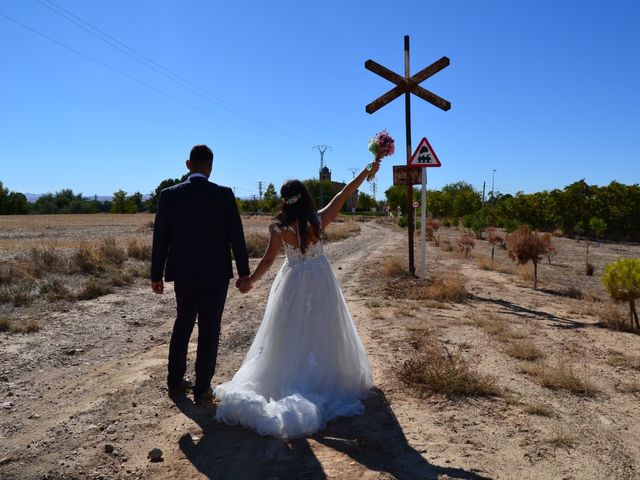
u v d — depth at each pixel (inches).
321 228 159.6
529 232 505.0
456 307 338.3
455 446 132.4
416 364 187.3
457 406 160.1
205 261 159.5
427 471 119.0
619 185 1493.6
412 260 455.8
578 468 122.4
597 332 281.6
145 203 5255.9
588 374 198.8
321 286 157.9
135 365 208.7
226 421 146.4
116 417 153.2
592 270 659.4
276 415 138.9
